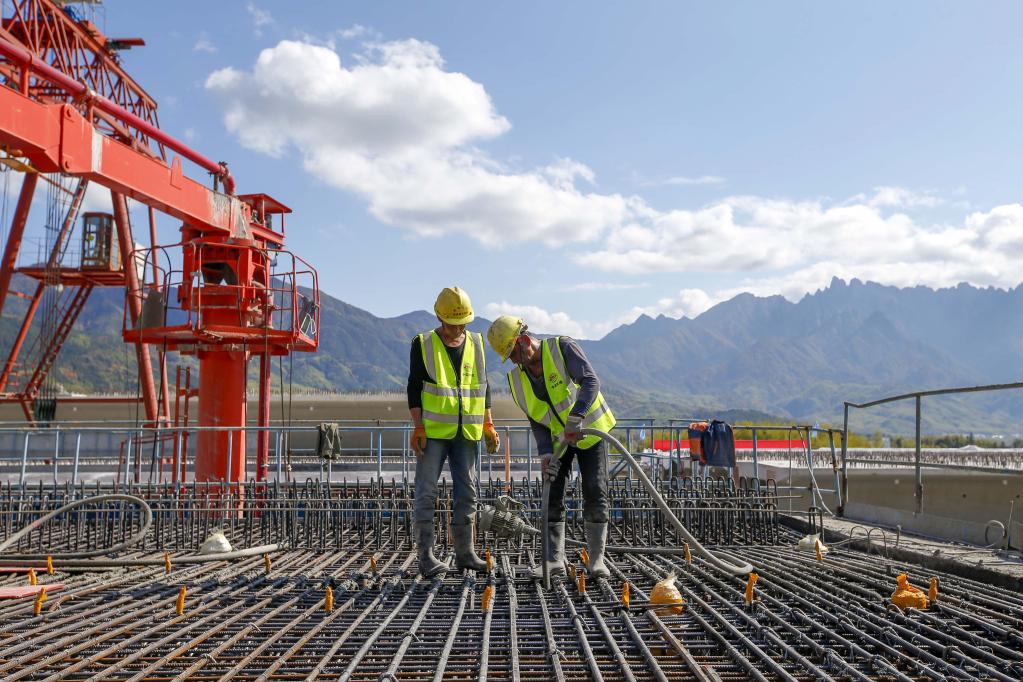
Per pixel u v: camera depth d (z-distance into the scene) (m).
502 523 5.62
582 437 5.04
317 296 12.77
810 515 7.97
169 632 3.84
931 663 3.29
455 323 5.46
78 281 22.27
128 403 23.00
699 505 7.60
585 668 3.26
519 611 4.25
